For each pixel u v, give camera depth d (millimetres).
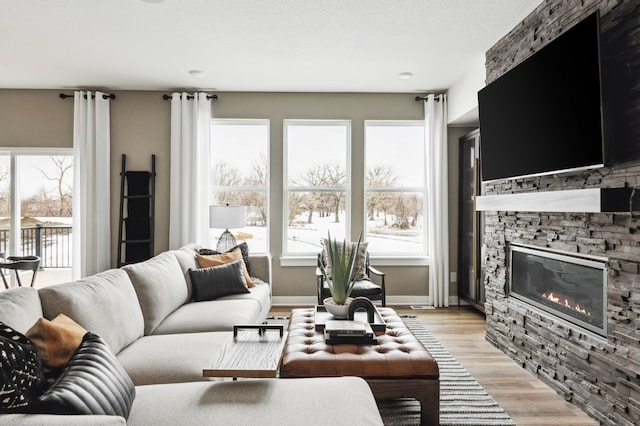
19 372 1146
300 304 4961
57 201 4930
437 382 2059
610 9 2137
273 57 3859
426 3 2861
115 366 1463
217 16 3051
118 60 3938
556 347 2609
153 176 4863
